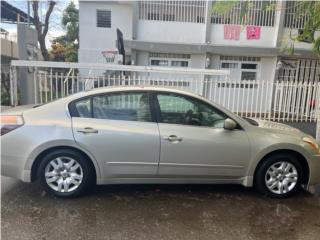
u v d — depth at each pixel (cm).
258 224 393
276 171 475
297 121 1095
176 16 1445
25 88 966
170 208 430
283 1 1224
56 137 434
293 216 418
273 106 1102
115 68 923
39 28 1983
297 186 481
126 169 450
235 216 412
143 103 459
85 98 455
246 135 466
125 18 1683
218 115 471
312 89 1098
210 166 461
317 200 474
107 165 446
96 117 450
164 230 371
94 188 489
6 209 412
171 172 457
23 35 997
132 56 1442
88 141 437
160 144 448
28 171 438
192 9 1439
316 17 572
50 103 459
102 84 968
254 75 1510
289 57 1480
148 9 1435
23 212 405
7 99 1155
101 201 445
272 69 1495
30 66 920
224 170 465
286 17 1412
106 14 1680
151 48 1416
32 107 470
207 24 1422
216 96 1114
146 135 446
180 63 1488
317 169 480
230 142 460
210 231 371
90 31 1686
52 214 401
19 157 436
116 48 1672
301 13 660
